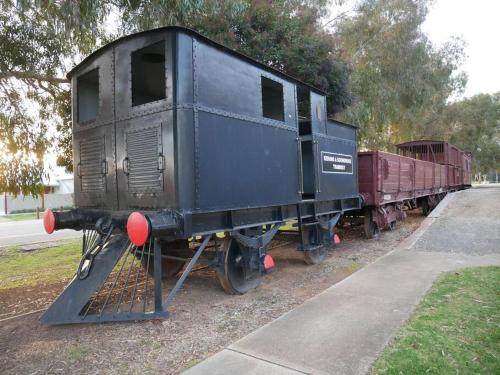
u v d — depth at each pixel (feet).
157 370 11.27
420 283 18.79
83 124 18.90
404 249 28.32
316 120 24.77
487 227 32.30
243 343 12.50
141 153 15.70
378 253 28.96
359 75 64.18
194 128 14.99
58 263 28.48
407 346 11.66
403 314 14.56
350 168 29.73
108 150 17.39
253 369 10.72
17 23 25.91
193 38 15.28
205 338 13.51
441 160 66.64
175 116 14.48
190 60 15.08
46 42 27.17
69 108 30.76
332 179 26.48
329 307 15.74
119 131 16.76
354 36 67.31
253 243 18.60
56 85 29.96
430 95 79.97
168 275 21.88
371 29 68.49
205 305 17.34
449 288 17.52
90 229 17.92
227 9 32.65
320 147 25.00
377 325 13.58
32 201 117.39
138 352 12.53
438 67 86.28
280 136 20.67
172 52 14.71
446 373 10.06
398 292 17.43
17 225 65.00
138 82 20.44
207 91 15.83
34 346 13.20
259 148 18.84
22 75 27.37
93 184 18.30
